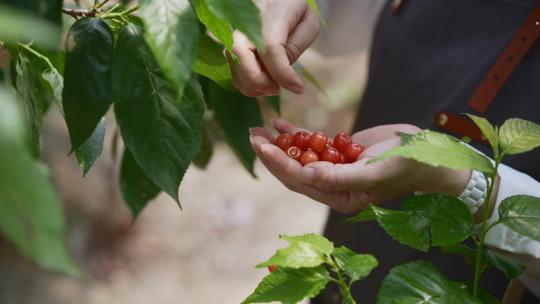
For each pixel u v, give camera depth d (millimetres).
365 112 1514
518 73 1354
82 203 2385
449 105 1392
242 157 1315
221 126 1293
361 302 1450
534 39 1343
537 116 1345
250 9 982
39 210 719
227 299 2287
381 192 1210
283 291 1052
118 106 1066
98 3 1121
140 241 2416
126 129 1068
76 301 2072
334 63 4008
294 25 1288
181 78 1001
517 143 1059
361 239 1467
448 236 1074
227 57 1229
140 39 1070
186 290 2281
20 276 2049
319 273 1059
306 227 2699
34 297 2012
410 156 1029
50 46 1026
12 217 709
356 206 1230
